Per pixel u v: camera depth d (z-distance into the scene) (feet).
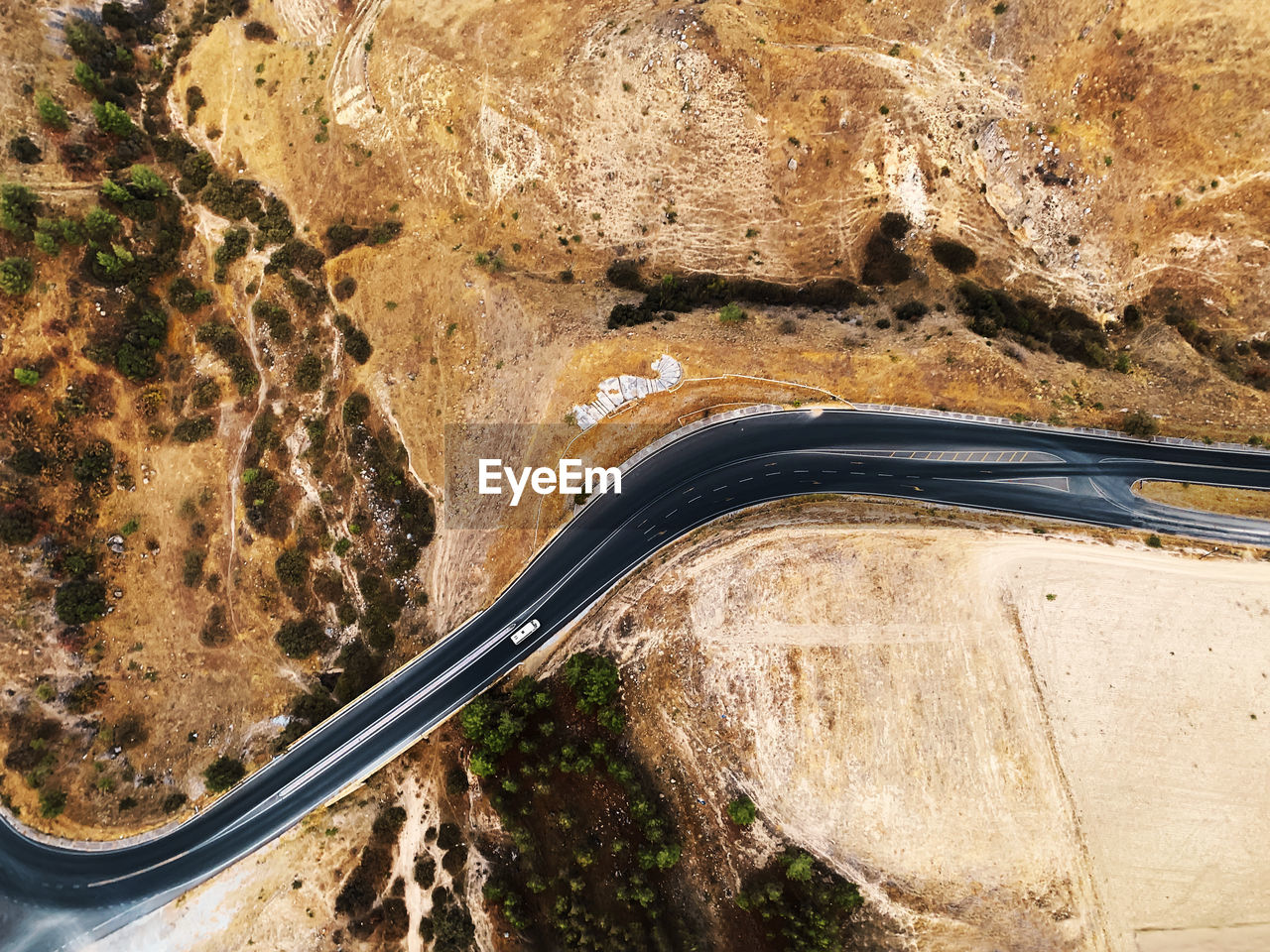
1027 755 134.92
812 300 193.16
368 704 169.37
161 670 175.83
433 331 192.03
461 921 149.38
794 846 135.03
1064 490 160.76
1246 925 124.88
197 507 183.73
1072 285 188.65
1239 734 132.98
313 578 178.81
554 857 148.46
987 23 185.16
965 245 192.34
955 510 162.81
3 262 169.17
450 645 171.22
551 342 182.70
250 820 164.04
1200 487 156.66
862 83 190.29
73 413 176.65
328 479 182.39
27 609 169.07
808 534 157.58
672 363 176.65
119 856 160.97
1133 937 125.59
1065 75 180.96
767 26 193.36
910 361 172.24
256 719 172.76
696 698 149.89
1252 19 164.76
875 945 127.44
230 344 194.90
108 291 185.37
